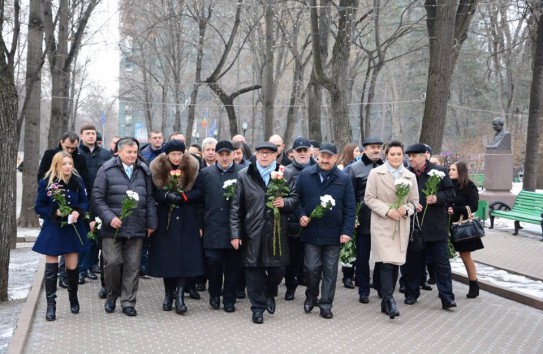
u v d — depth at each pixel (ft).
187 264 25.34
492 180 64.64
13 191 27.89
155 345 21.24
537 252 41.68
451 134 191.21
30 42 50.85
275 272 25.55
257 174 24.62
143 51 122.11
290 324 24.22
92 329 23.16
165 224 25.55
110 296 25.68
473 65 152.76
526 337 22.84
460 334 23.13
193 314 25.71
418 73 159.43
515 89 127.54
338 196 25.03
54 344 21.26
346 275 31.53
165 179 25.39
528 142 64.69
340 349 21.04
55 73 60.75
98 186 25.00
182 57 112.27
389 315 25.04
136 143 25.43
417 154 27.30
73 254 24.95
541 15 63.00
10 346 20.20
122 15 109.19
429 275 32.45
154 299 28.43
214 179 25.84
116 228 24.56
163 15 94.48
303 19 90.22
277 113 165.37
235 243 24.53
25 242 47.67
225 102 77.71
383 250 25.05
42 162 30.25
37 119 55.26
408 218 25.45
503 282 31.94
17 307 26.84
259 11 94.27
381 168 25.86
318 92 71.00
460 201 28.76
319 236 24.98
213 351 20.65
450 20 49.93
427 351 20.99
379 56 84.69
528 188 64.59
